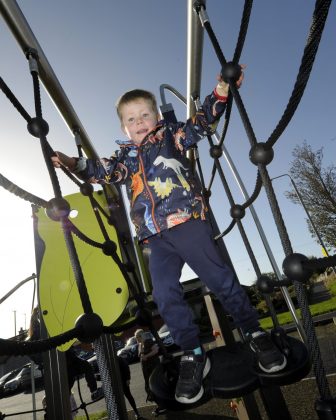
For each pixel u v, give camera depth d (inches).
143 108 74.3
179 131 65.7
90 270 91.4
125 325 59.8
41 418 397.1
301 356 47.1
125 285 88.2
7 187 37.7
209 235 58.7
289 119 29.9
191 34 56.9
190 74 68.0
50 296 89.8
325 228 572.7
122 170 68.6
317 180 581.6
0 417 135.3
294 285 29.3
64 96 61.4
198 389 48.4
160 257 59.3
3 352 24.9
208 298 120.0
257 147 31.1
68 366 174.9
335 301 473.1
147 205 62.6
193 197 61.5
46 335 85.9
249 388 47.0
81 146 74.1
